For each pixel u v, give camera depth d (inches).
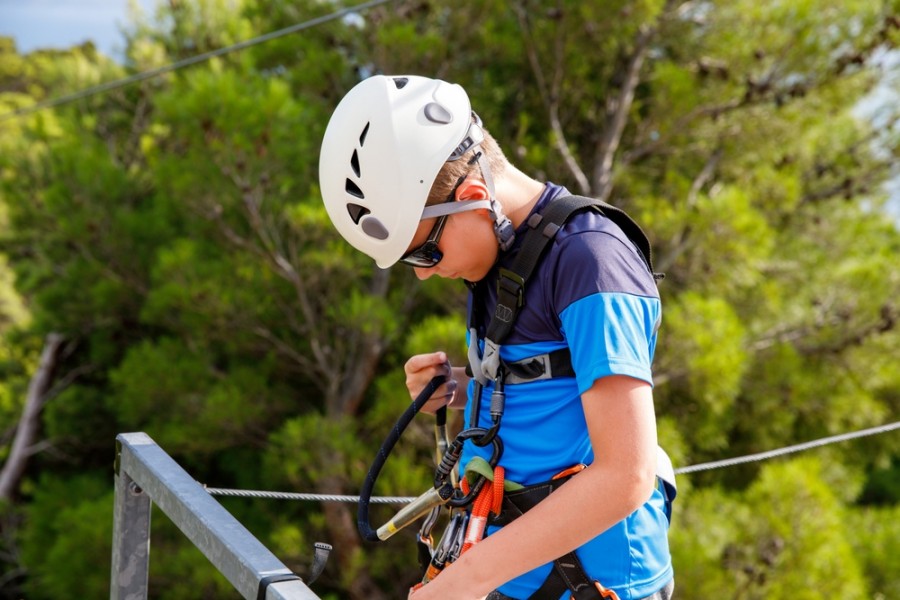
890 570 346.9
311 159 388.8
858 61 350.3
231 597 358.0
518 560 56.6
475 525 65.4
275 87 326.3
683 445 321.1
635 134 429.4
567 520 56.0
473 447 71.6
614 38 375.2
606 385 57.1
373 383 415.5
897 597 348.2
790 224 450.0
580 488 56.4
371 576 402.0
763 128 380.8
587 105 423.2
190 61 233.3
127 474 73.2
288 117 332.5
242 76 376.5
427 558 74.2
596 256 60.1
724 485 426.9
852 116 454.0
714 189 427.8
